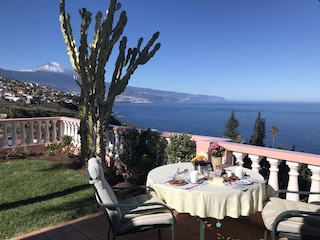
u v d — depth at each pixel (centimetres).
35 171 596
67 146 778
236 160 366
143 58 571
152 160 514
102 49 521
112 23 523
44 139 838
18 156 729
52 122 848
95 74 550
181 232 324
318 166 290
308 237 219
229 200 234
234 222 348
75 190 475
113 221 238
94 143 635
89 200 428
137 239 308
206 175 279
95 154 603
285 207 259
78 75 590
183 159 447
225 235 316
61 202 419
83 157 617
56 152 779
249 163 385
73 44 578
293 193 294
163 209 255
